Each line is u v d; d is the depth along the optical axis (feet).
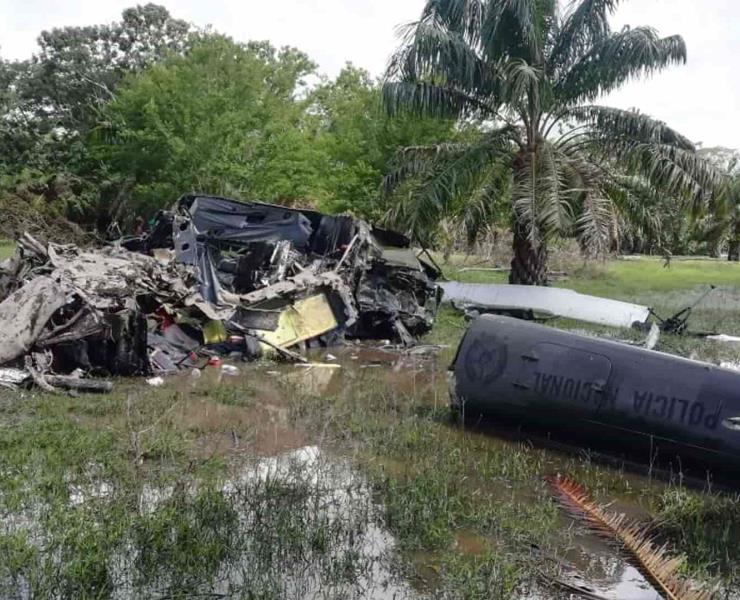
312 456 17.89
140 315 25.95
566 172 45.27
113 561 11.57
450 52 43.42
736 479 16.85
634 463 18.44
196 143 79.61
